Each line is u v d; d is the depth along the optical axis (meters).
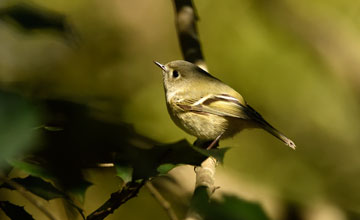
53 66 12.27
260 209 2.46
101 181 9.88
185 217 3.04
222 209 2.46
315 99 14.95
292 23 15.55
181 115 7.99
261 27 15.32
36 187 2.93
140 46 14.43
